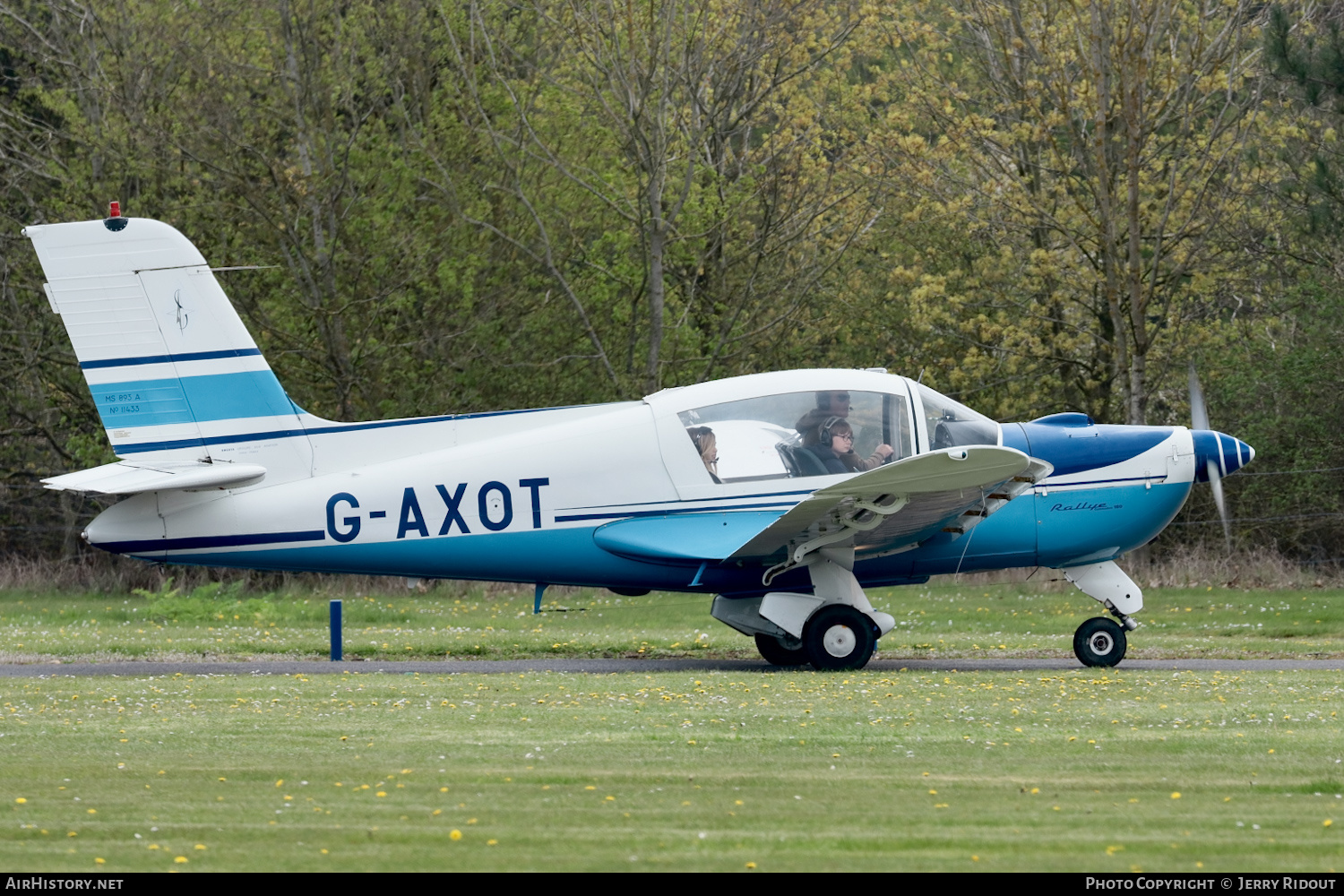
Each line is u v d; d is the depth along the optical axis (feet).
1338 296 277.44
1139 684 123.54
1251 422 287.48
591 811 67.10
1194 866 56.13
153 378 142.82
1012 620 202.49
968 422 143.43
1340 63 235.20
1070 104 258.57
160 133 276.82
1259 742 87.92
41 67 335.26
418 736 91.61
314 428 144.46
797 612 139.33
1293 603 214.90
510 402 294.05
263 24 282.15
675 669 143.02
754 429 140.56
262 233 287.89
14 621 211.41
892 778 75.72
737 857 57.67
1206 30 255.50
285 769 78.79
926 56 291.99
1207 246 291.38
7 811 67.26
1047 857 57.72
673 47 276.62
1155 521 148.25
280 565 143.95
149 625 204.74
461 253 287.89
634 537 139.03
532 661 152.76
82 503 337.93
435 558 142.41
